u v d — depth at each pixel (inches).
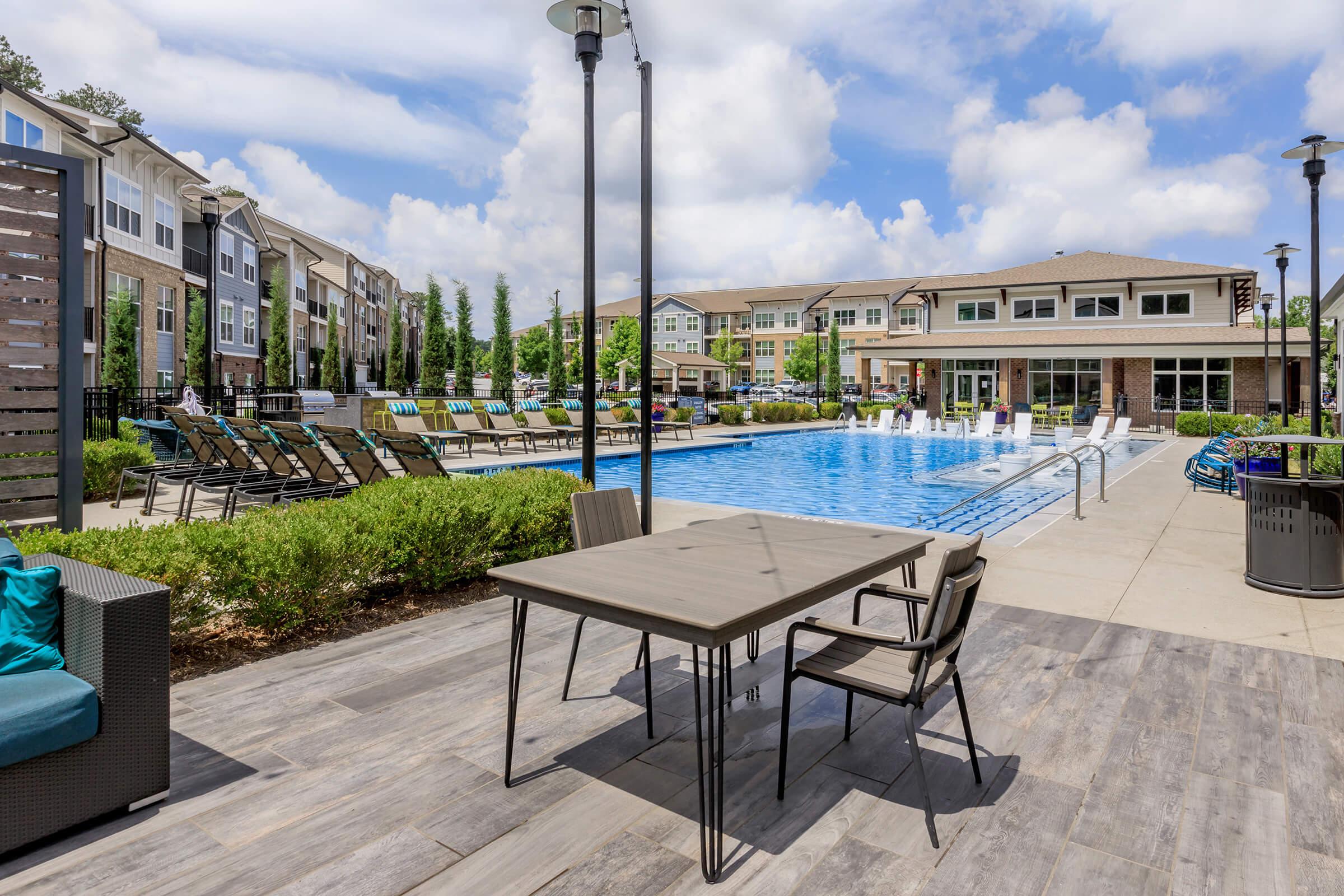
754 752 118.8
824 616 190.1
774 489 512.4
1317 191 445.1
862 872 88.0
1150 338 1082.7
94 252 816.9
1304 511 203.9
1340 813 101.0
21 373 160.4
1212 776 110.7
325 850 90.8
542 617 185.8
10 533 155.3
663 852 91.7
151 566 140.1
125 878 85.0
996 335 1252.5
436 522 192.7
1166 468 552.7
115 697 94.7
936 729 126.6
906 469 623.5
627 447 737.0
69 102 1556.3
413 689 140.8
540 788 106.4
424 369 1107.9
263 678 144.8
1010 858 91.0
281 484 297.7
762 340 2479.1
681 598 94.7
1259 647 165.6
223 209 1126.4
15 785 86.1
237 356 1224.2
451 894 83.1
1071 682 146.8
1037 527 315.3
